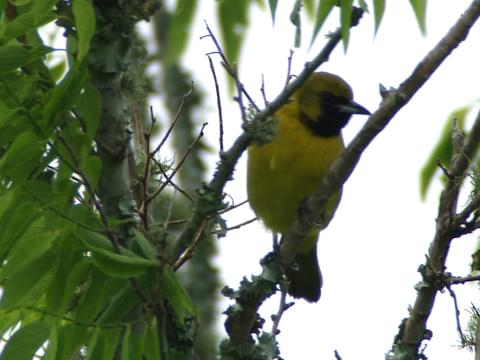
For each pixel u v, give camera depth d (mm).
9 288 7258
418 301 8781
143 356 8148
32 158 7168
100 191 8633
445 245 8734
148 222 9688
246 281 9133
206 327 13031
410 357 8680
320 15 7438
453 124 9281
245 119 8086
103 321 7762
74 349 7613
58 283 7348
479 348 8289
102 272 7504
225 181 8195
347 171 9086
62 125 7348
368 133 8836
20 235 7230
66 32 7879
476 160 8906
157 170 10578
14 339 7297
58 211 7277
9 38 7125
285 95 8062
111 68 8602
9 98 7262
